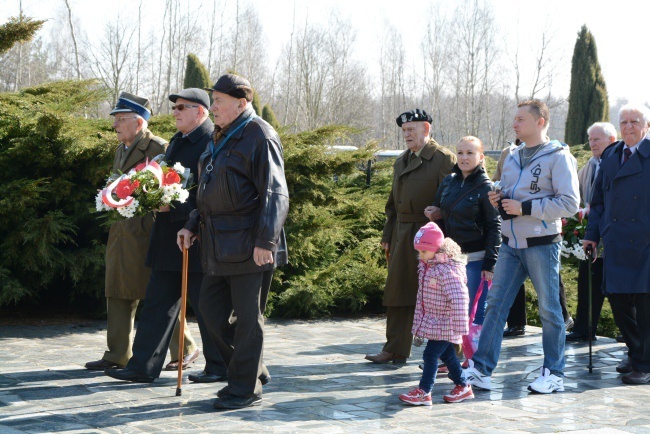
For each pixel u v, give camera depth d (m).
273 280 9.63
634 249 6.13
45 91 10.10
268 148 4.94
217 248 4.98
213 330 5.23
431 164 6.61
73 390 5.49
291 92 56.25
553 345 5.81
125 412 4.91
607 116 28.09
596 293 7.98
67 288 9.59
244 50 55.00
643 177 6.15
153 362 5.79
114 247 6.17
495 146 61.66
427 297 5.31
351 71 57.50
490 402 5.40
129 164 6.27
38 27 9.60
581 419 4.93
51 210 9.07
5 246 8.66
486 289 6.29
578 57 28.00
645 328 6.07
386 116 64.44
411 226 6.65
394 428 4.66
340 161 9.88
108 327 6.25
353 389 5.72
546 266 5.75
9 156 8.85
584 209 7.63
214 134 5.14
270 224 4.85
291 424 4.68
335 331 8.58
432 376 5.28
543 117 5.82
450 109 62.53
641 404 5.38
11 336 7.84
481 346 5.84
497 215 6.05
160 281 5.83
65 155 8.77
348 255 10.09
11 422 4.63
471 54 57.88
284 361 6.77
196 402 5.20
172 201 5.68
